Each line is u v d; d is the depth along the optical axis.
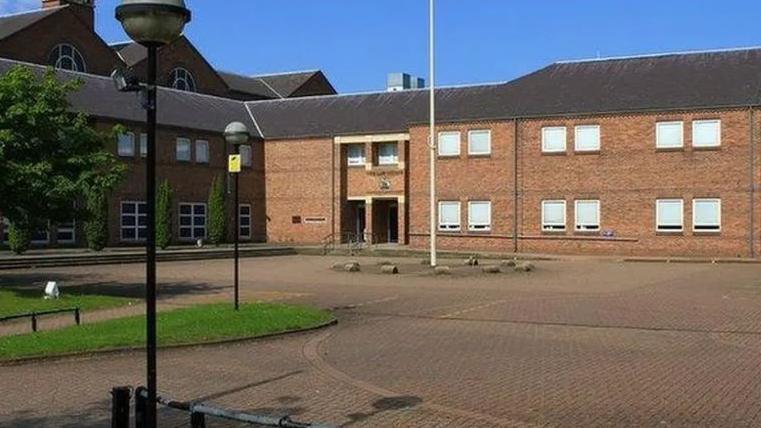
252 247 45.78
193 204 49.41
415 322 16.56
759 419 8.52
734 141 39.62
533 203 43.91
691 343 13.62
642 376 10.84
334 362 12.08
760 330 15.08
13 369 11.56
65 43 53.47
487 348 13.25
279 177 53.97
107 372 11.36
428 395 9.77
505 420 8.53
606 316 17.23
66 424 8.58
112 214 44.12
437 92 50.91
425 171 46.84
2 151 19.86
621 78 44.16
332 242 51.75
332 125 52.72
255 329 14.46
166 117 48.22
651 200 41.28
